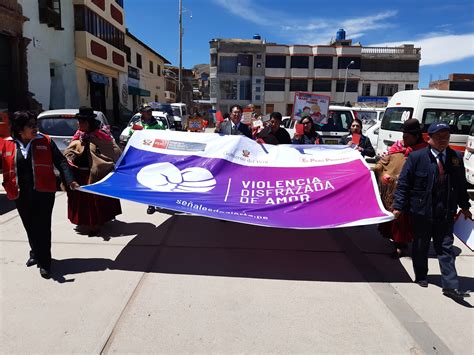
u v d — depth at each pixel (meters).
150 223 5.87
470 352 2.88
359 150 5.73
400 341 3.00
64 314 3.26
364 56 48.22
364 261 4.59
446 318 3.35
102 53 23.70
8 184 3.80
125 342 2.89
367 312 3.42
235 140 5.28
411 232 4.52
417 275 4.00
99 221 5.16
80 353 2.76
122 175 4.92
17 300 3.47
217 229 5.64
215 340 2.95
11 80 15.62
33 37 16.88
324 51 47.28
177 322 3.18
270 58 47.12
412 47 48.53
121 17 27.83
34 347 2.81
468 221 3.79
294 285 3.92
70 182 4.13
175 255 4.62
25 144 3.83
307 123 6.25
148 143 5.32
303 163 5.11
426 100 9.45
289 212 4.36
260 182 4.85
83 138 5.02
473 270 4.42
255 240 5.22
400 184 3.89
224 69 46.44
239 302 3.54
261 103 47.12
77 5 20.73
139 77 36.00
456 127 9.37
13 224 5.63
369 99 48.28
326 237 5.42
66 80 20.30
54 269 4.15
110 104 27.53
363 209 4.37
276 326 3.16
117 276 4.02
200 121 13.70
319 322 3.24
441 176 3.65
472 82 48.19
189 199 4.45
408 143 4.62
